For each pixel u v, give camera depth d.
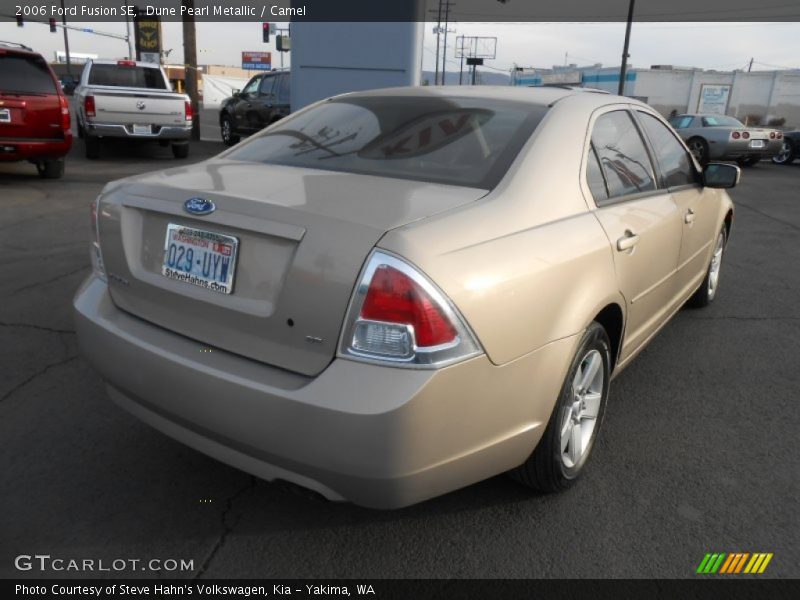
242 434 2.01
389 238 1.89
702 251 4.34
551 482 2.54
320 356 1.93
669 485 2.78
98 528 2.41
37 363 3.73
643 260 2.99
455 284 1.92
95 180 10.36
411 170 2.52
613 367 3.00
